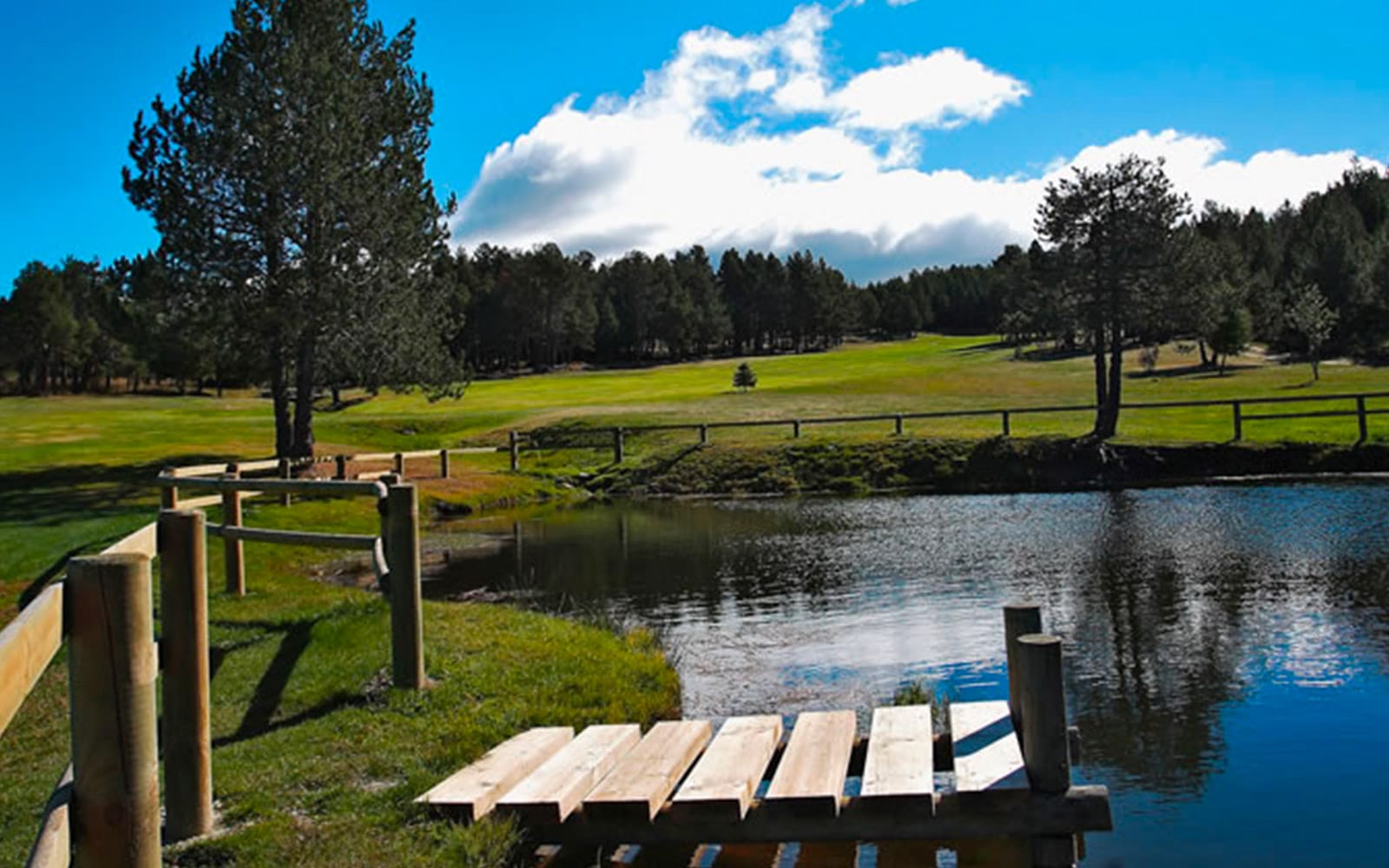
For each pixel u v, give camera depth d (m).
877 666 10.60
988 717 6.54
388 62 29.28
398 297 28.20
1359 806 6.77
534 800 5.42
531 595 15.41
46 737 7.06
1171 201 36.84
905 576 16.28
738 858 5.72
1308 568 15.67
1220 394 49.84
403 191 28.44
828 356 107.50
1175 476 30.98
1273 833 6.39
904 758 5.90
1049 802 5.16
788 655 11.14
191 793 5.15
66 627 2.93
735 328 143.62
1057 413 42.69
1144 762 7.76
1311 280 83.75
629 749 6.70
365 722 7.14
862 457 34.00
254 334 26.86
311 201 26.17
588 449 39.47
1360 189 126.94
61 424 41.53
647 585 16.14
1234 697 9.35
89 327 86.56
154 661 3.08
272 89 26.36
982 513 24.41
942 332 164.12
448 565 18.75
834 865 5.58
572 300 118.88
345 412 54.19
